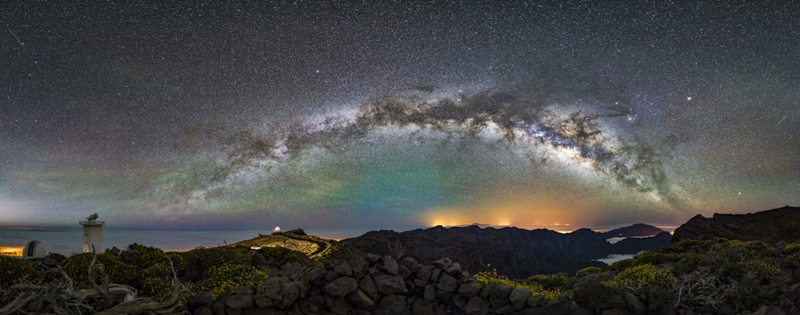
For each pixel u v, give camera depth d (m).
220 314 8.34
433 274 9.61
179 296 8.70
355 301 8.92
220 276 12.11
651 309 9.53
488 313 9.30
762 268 13.02
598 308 9.23
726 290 10.66
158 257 13.69
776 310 9.48
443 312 9.35
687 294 10.59
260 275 12.73
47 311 7.45
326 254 34.56
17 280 9.64
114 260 12.09
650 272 13.53
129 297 8.09
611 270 19.50
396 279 9.29
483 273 14.16
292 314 8.58
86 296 7.87
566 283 15.73
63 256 13.30
